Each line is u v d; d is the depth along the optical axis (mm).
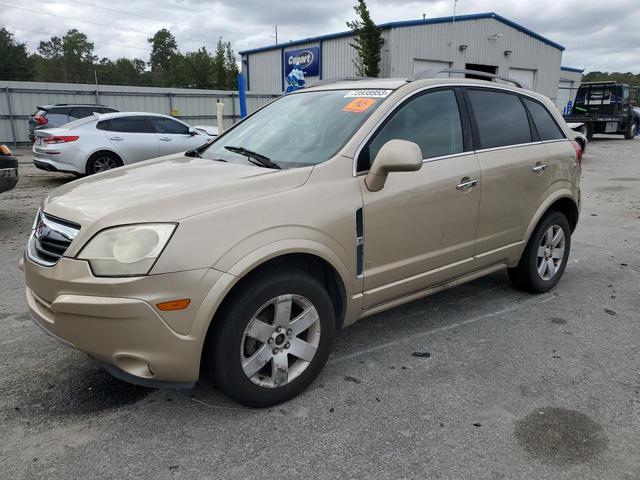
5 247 6297
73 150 11000
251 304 2730
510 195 4129
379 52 26422
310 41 31219
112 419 2877
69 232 2684
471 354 3645
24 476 2434
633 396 3117
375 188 3213
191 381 2686
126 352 2553
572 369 3438
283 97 4301
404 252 3461
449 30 28031
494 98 4219
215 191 2805
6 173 6836
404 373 3379
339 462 2533
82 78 95625
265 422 2850
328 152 3264
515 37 31250
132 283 2465
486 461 2541
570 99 41062
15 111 22328
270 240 2742
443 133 3744
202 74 64688
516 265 4504
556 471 2477
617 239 6895
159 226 2551
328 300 3076
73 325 2590
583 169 14781
